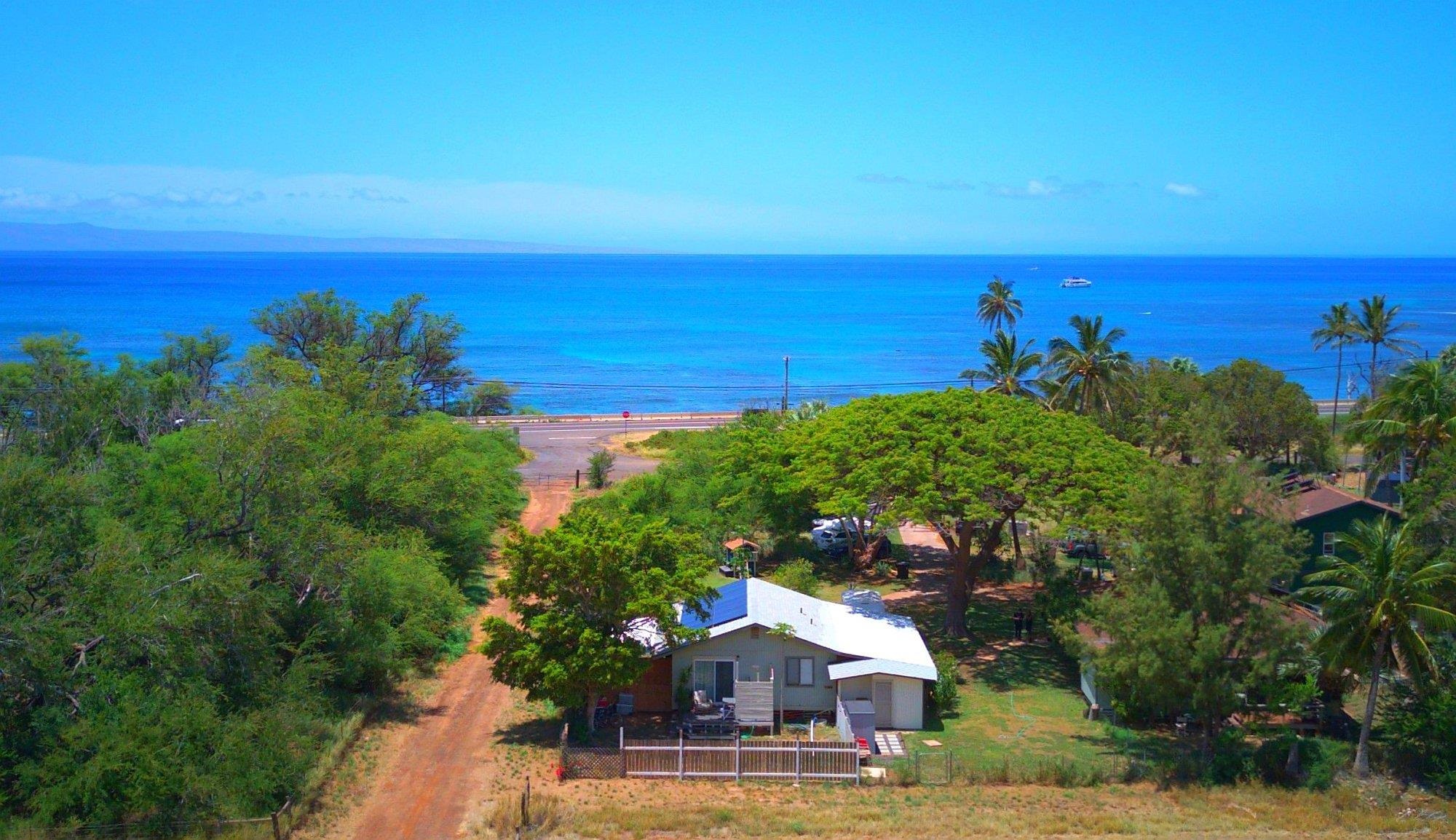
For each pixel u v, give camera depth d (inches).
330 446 1726.1
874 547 2148.1
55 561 1098.7
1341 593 1229.1
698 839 997.2
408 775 1161.4
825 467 1727.4
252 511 1360.7
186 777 978.7
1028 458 1604.3
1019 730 1347.2
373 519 1691.7
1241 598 1194.0
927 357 7416.3
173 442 1718.8
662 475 2359.7
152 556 1214.3
